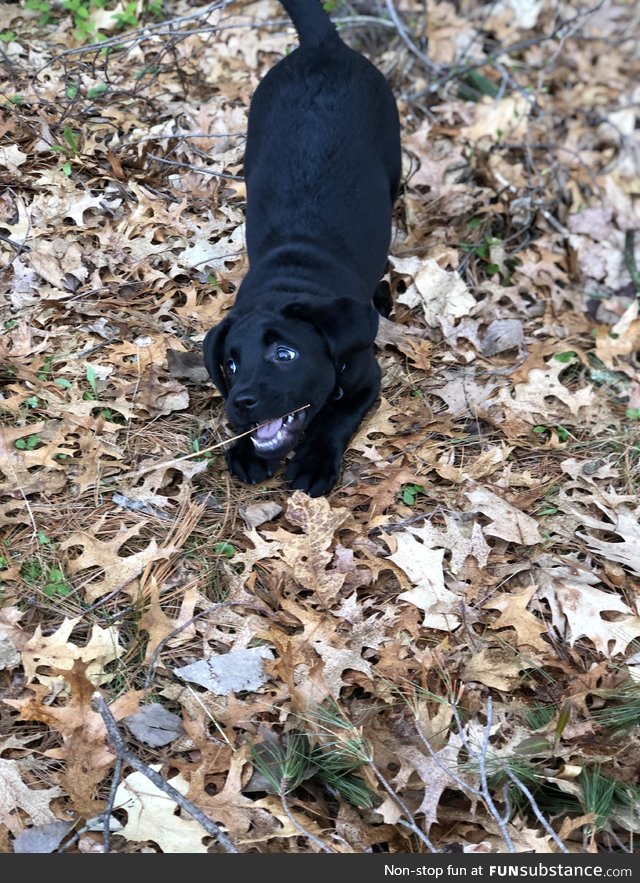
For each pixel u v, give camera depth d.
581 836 0.67
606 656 0.77
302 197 0.90
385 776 0.67
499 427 0.95
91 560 0.76
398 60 1.42
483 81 1.47
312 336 0.79
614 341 1.11
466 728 0.70
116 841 0.62
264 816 0.64
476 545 0.83
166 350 0.94
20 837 0.61
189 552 0.79
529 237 1.26
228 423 0.90
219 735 0.68
